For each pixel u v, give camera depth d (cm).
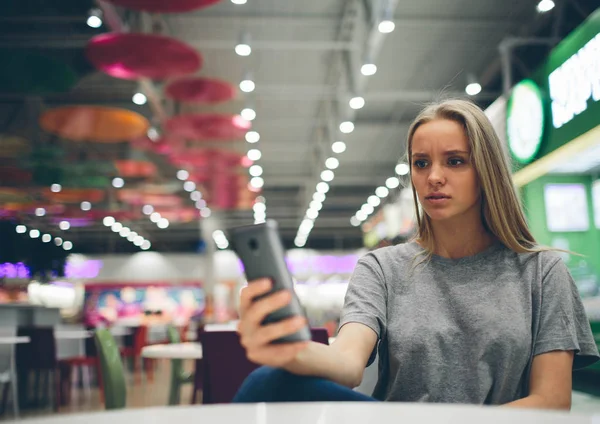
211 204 1762
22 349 666
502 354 117
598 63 550
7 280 1284
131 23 802
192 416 64
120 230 2311
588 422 58
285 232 2698
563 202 717
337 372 93
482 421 59
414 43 912
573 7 782
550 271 126
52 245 1427
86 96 1073
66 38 859
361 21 776
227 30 888
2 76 614
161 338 1295
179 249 2836
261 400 85
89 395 804
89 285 2392
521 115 698
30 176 1133
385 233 1630
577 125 593
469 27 855
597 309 537
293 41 925
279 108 1216
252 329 77
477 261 130
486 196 129
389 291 133
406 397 121
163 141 1023
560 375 115
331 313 1463
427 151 128
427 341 122
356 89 899
